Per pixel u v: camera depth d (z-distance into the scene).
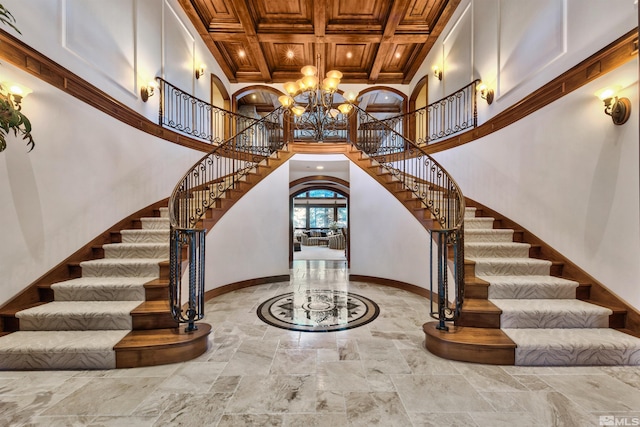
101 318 2.70
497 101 4.42
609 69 2.70
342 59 7.08
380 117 11.12
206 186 5.51
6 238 2.63
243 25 5.68
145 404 1.94
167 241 3.91
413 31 6.12
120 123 4.01
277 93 7.94
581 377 2.27
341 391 2.11
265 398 2.02
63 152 3.15
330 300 4.54
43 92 2.90
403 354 2.69
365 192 6.00
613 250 2.76
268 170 5.84
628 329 2.66
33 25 2.78
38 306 2.81
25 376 2.27
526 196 3.87
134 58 4.34
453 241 2.88
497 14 4.39
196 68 6.11
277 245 6.02
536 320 2.76
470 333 2.70
